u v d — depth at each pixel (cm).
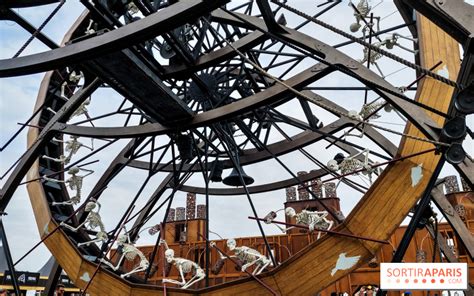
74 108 1235
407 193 816
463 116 611
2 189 1289
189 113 1044
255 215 1183
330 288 2391
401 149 848
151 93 951
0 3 882
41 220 1359
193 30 1067
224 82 1311
